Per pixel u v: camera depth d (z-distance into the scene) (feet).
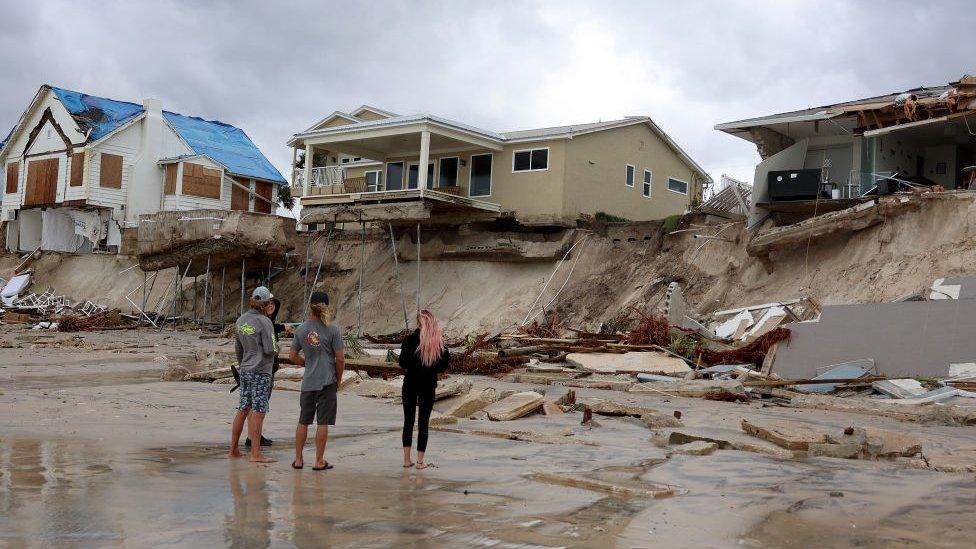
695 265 106.42
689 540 22.26
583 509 25.25
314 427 41.83
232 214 132.87
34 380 62.95
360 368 65.46
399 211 119.55
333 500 25.71
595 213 126.31
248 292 149.18
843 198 94.22
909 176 99.30
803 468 32.71
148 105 167.02
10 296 165.27
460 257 128.98
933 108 88.48
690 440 37.88
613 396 59.41
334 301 136.67
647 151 137.49
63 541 20.59
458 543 21.30
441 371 31.89
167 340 114.52
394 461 32.89
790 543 22.27
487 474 30.37
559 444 37.55
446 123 119.65
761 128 106.52
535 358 78.07
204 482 27.89
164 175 167.43
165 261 142.31
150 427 40.37
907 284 79.97
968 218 80.28
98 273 165.68
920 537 23.08
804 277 91.81
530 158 124.98
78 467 29.63
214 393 55.16
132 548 20.21
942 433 44.14
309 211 130.52
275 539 21.26
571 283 116.26
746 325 81.25
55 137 168.66
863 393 59.77
